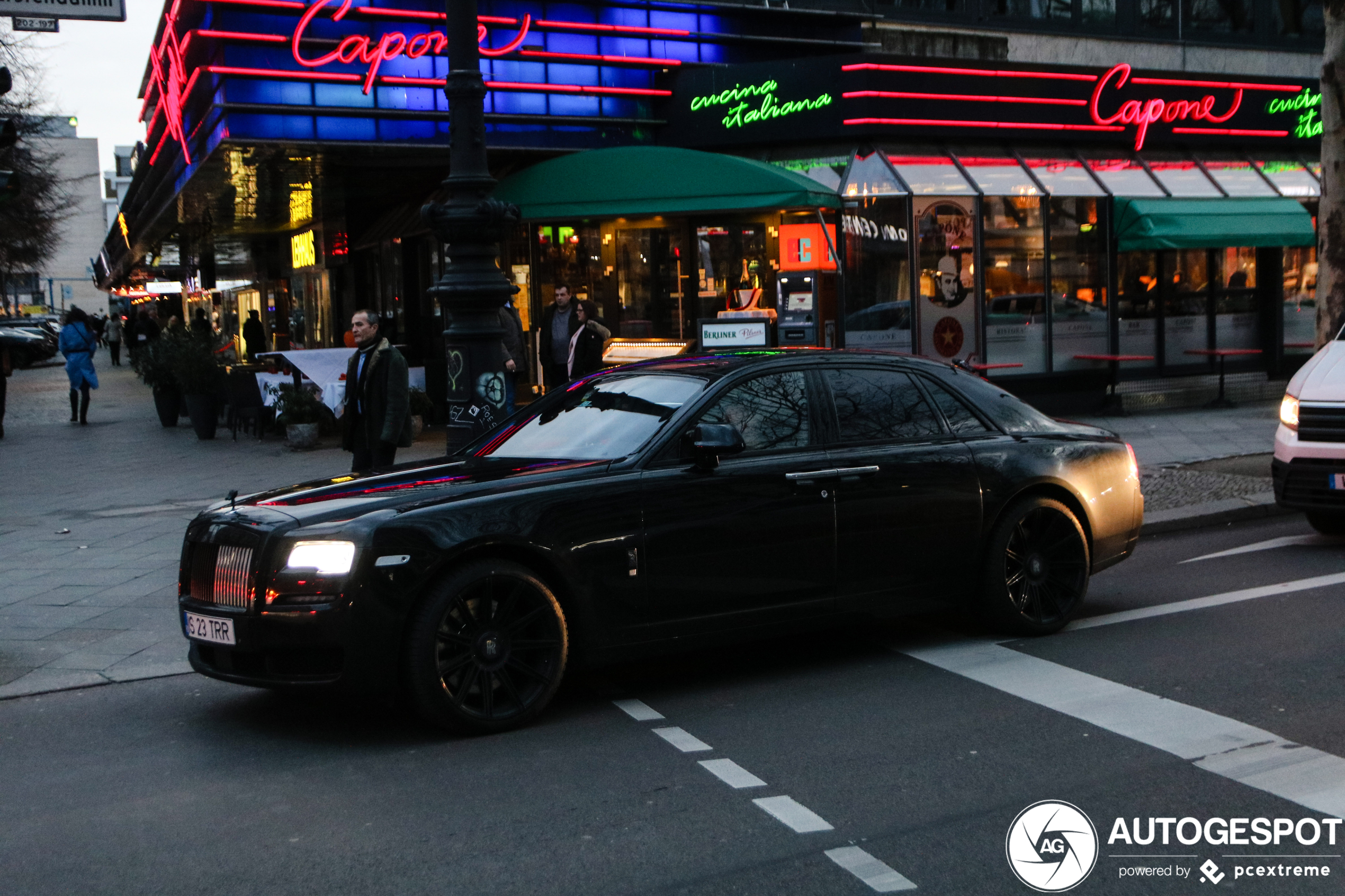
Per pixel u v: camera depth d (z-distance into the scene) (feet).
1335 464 27.86
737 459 19.02
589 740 16.80
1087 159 57.62
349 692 16.37
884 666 20.20
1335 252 39.19
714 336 46.68
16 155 112.06
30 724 18.57
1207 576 26.32
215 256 115.44
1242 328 63.36
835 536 19.52
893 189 51.21
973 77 52.75
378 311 75.36
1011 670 19.67
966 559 20.86
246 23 43.68
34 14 29.86
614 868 12.63
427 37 46.70
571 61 51.24
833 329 50.44
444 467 19.70
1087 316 56.85
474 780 15.38
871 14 59.06
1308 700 17.57
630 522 17.90
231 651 16.99
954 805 14.11
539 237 54.70
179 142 53.83
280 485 40.83
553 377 45.62
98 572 28.94
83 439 59.31
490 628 17.08
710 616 18.62
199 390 55.67
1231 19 71.87
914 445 20.66
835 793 14.57
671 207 46.42
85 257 358.02
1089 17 66.39
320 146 45.39
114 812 14.75
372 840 13.58
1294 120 62.80
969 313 53.31
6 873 13.05
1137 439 47.47
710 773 15.38
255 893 12.33
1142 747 15.87
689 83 52.95
